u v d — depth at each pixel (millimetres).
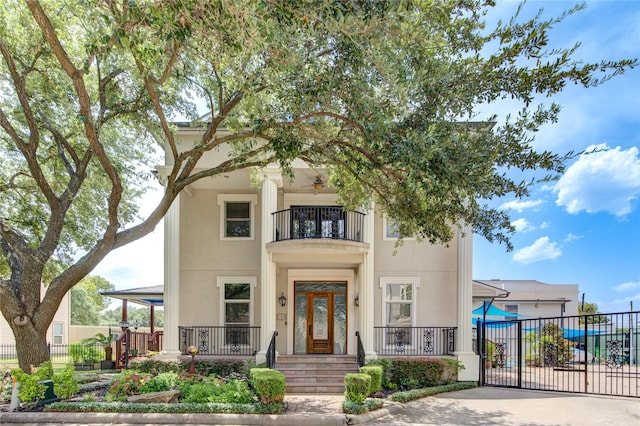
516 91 8047
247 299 16047
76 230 14695
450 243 15773
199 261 16125
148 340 19422
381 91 7711
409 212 9906
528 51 7875
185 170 11500
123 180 15172
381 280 15625
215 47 7789
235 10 5301
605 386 12414
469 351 14242
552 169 8039
